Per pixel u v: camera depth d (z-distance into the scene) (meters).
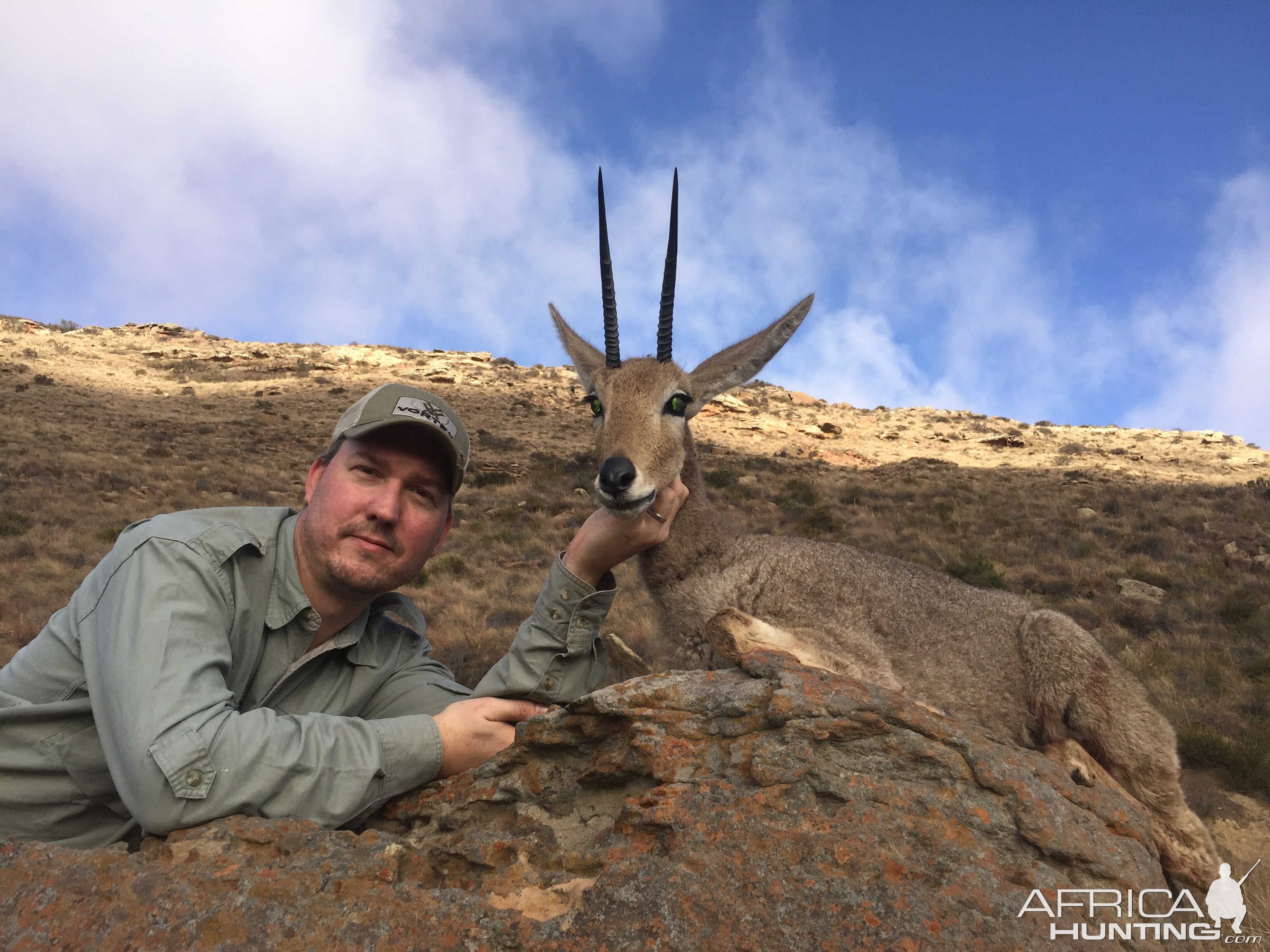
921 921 0.47
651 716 0.66
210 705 0.58
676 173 1.06
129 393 12.40
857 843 0.53
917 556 4.88
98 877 0.48
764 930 0.46
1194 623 3.42
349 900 0.49
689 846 0.53
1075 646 0.97
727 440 11.87
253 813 0.57
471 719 0.69
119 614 0.60
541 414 13.12
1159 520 6.20
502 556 4.68
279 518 0.73
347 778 0.61
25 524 4.43
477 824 0.66
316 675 0.74
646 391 0.97
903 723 0.64
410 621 0.82
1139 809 0.67
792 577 0.97
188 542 0.64
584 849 0.61
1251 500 7.09
